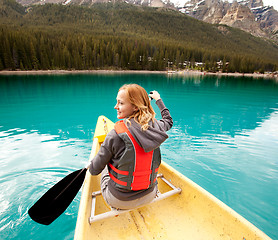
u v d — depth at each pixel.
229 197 2.59
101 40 78.69
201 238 1.41
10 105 8.51
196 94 13.59
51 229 1.95
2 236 1.86
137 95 1.09
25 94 11.80
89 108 8.14
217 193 2.67
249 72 73.56
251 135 5.09
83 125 5.64
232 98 12.03
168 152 3.93
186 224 1.53
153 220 1.56
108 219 1.52
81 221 1.25
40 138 4.52
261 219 2.21
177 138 4.75
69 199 1.47
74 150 3.85
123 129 1.06
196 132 5.27
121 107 1.13
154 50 86.56
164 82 23.98
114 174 1.17
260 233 1.17
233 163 3.51
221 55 91.19
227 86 21.20
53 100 9.92
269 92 15.93
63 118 6.45
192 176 3.07
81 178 1.42
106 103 9.25
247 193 2.68
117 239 1.38
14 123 5.80
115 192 1.21
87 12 175.50
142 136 1.02
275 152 4.02
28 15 162.38
